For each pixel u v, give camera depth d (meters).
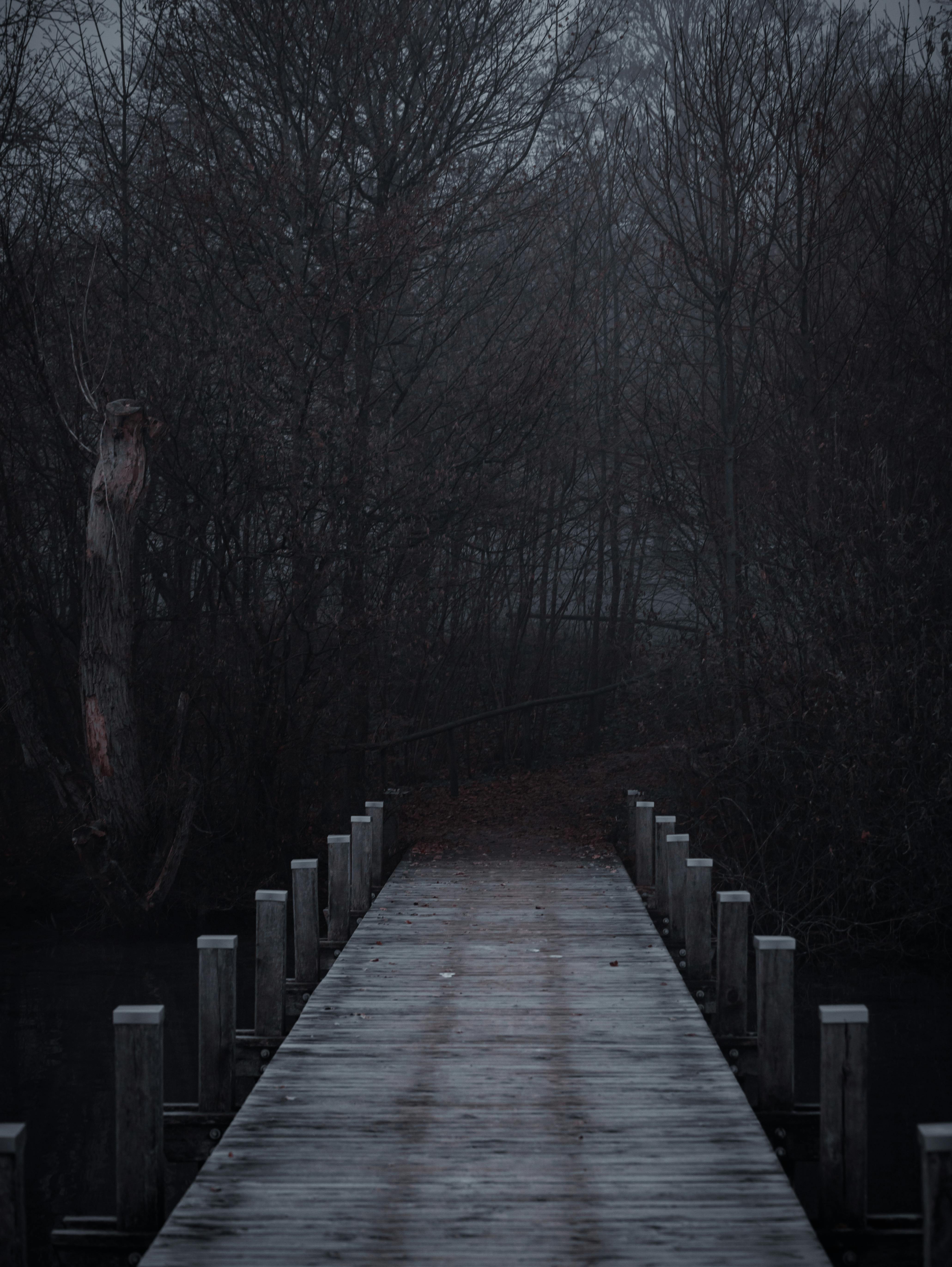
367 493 17.58
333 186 19.17
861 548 15.25
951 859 14.24
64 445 17.78
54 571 19.27
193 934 16.44
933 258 18.03
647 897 13.82
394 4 18.98
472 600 23.81
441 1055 7.19
